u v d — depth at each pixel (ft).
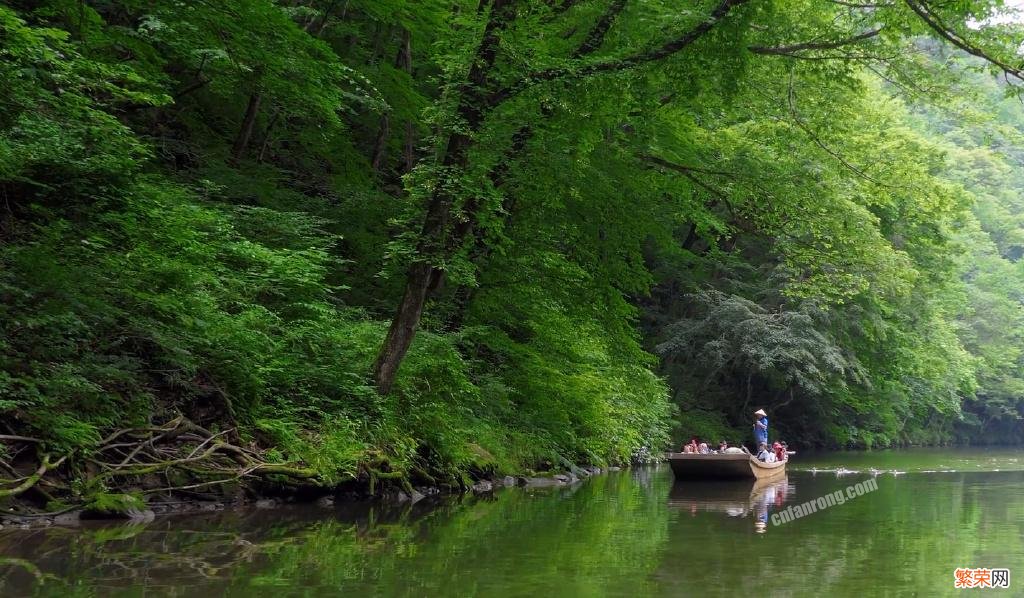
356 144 73.41
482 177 40.60
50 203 37.27
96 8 49.70
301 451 37.47
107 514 29.78
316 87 43.47
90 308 33.12
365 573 22.77
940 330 119.65
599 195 51.52
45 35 34.12
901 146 71.72
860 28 46.52
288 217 50.37
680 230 105.40
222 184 52.37
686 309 108.78
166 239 38.88
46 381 29.60
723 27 40.34
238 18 40.32
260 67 44.14
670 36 41.34
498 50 40.93
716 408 111.96
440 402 47.67
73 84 36.32
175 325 36.68
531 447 59.52
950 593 21.91
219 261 43.42
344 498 39.14
